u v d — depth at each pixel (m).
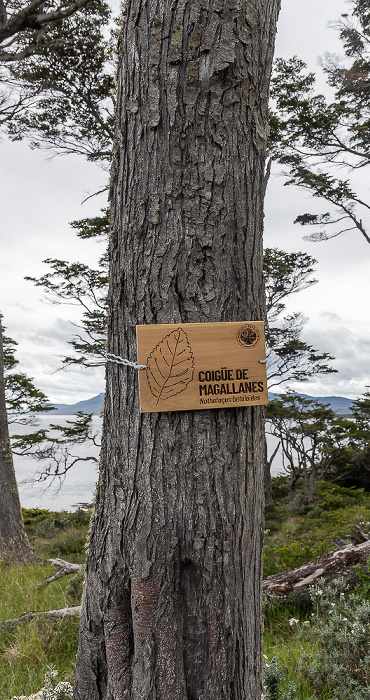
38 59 10.73
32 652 3.48
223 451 1.61
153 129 1.59
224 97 1.58
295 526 9.20
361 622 2.93
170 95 1.57
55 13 7.55
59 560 6.28
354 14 12.77
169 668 1.56
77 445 15.71
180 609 1.59
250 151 1.65
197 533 1.57
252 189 1.67
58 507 28.30
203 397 1.60
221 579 1.58
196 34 1.54
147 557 1.58
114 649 1.66
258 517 1.73
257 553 1.73
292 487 18.77
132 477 1.63
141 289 1.62
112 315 1.72
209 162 1.58
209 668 1.58
